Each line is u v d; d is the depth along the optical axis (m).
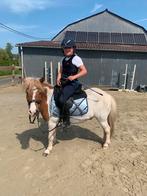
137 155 2.47
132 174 2.12
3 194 1.90
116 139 2.89
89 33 9.44
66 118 2.39
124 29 9.86
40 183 2.02
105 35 9.34
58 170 2.20
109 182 2.01
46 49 7.84
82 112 2.39
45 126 3.39
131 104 5.14
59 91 2.30
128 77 7.97
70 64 2.27
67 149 2.60
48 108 2.36
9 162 2.36
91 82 8.04
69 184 2.00
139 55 7.77
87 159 2.39
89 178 2.07
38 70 8.02
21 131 3.21
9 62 26.61
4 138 2.97
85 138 2.92
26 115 4.02
